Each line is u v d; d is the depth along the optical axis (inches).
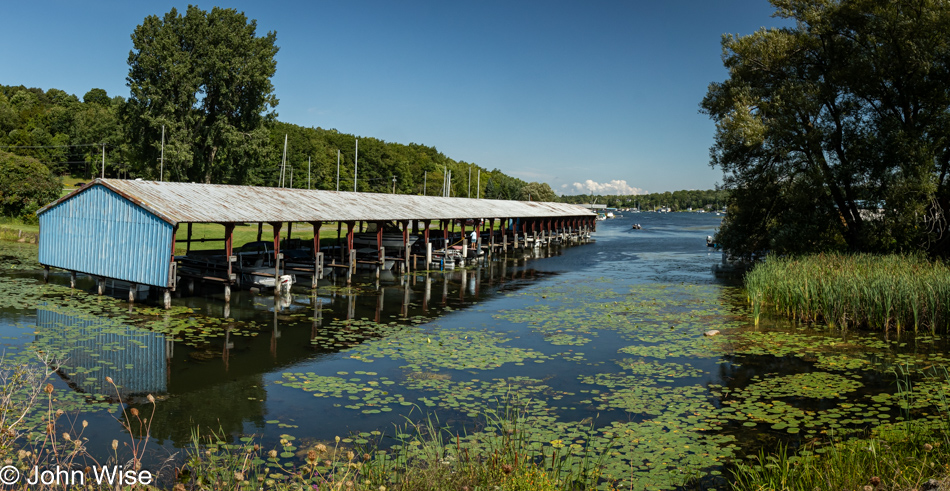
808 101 907.4
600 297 764.0
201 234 1469.0
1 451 184.5
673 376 391.5
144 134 1736.0
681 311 657.6
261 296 708.0
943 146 864.9
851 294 561.9
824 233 966.4
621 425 293.0
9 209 1526.8
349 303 679.1
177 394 341.4
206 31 1771.7
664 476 234.2
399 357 435.5
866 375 393.4
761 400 337.4
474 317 611.8
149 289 689.6
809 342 496.7
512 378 383.2
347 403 327.9
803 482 215.3
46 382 348.8
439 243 1316.4
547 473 215.3
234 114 1900.8
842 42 952.9
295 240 1136.2
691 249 1659.7
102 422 291.1
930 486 191.0
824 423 297.1
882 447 241.3
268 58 1909.4
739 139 962.1
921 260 787.4
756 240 1105.4
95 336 476.1
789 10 990.4
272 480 219.3
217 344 466.0
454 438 272.7
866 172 900.0
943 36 824.3
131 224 631.2
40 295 650.8
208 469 226.8
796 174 986.1
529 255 1428.4
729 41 1048.2
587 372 400.8
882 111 927.0
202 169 1815.9
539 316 621.6
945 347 476.1
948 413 270.4
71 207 702.5
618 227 3380.9
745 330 549.6
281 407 320.8
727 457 253.9
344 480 195.8
